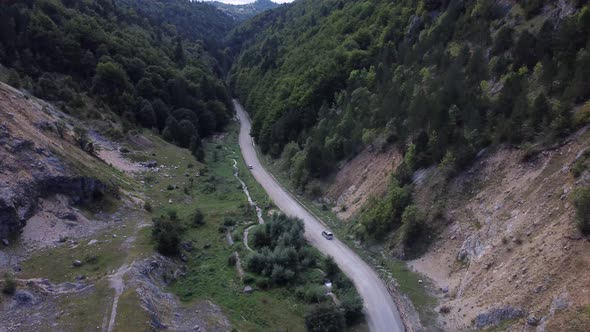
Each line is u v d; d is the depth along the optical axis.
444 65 63.62
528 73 51.44
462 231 46.09
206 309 41.03
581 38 46.62
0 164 47.50
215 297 44.31
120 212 57.88
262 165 97.31
